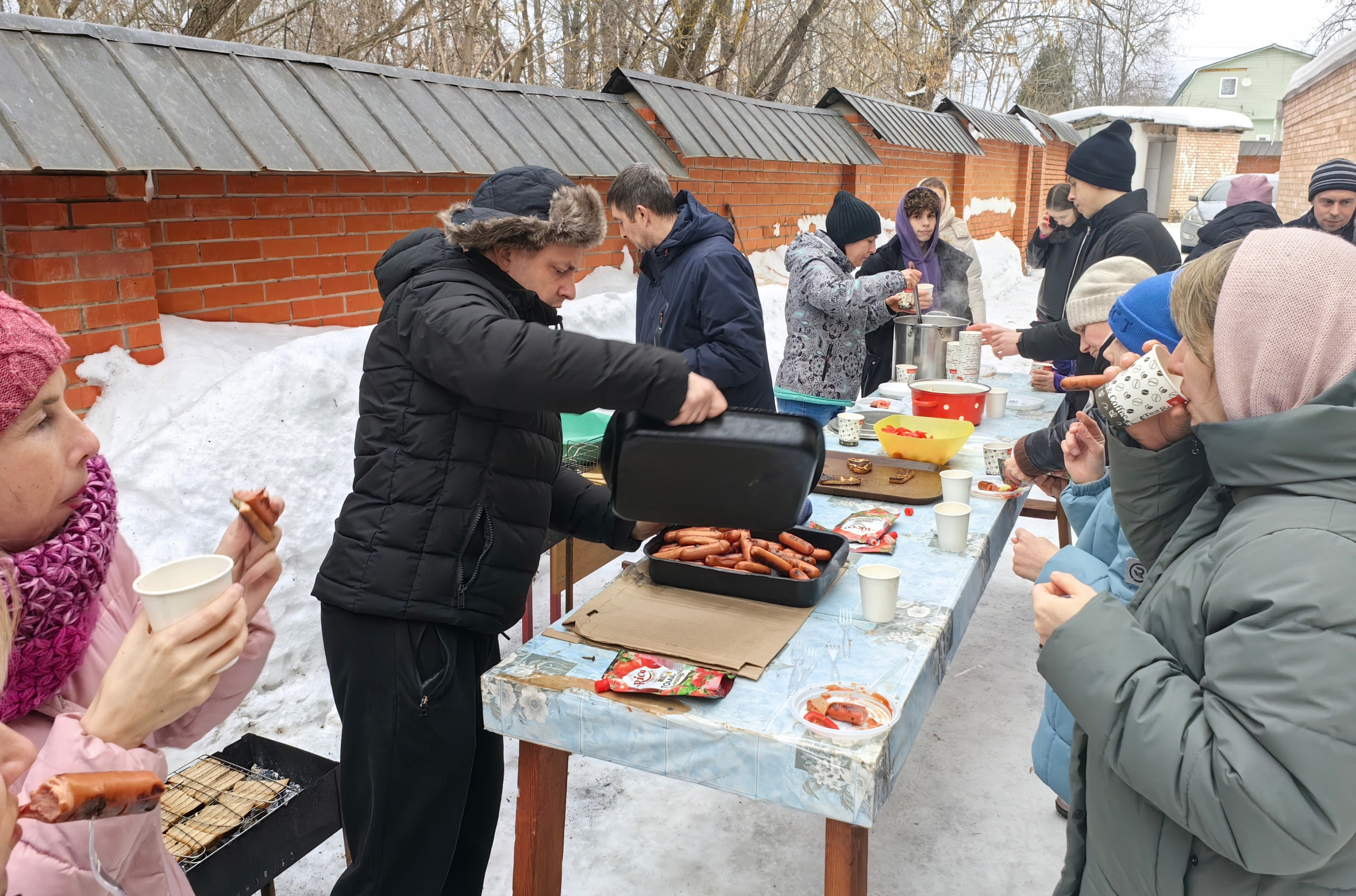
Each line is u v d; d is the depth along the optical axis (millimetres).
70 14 6586
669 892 2359
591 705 1595
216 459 3020
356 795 1836
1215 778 1000
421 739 1744
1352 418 984
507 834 2590
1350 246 1036
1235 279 1069
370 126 3707
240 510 1215
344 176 3865
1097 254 4086
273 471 3174
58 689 1032
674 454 1506
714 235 3127
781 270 7570
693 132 5895
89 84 2814
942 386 3631
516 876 1814
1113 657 1127
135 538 2789
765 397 3184
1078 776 1320
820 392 4113
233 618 964
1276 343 1035
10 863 866
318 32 8586
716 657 1690
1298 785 950
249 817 1966
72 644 1007
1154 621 1176
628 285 5809
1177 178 27172
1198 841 1123
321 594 1764
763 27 12062
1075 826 1336
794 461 1474
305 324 3799
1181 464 1288
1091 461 2070
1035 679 3465
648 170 3156
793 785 1449
